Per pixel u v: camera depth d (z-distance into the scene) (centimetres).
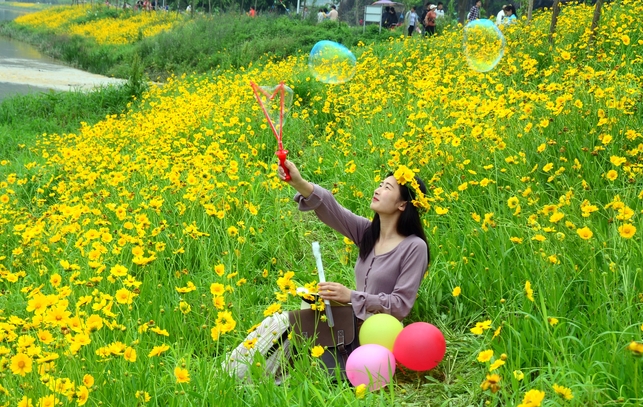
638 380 254
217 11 3575
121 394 279
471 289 361
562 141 479
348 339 312
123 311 343
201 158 557
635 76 654
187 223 482
